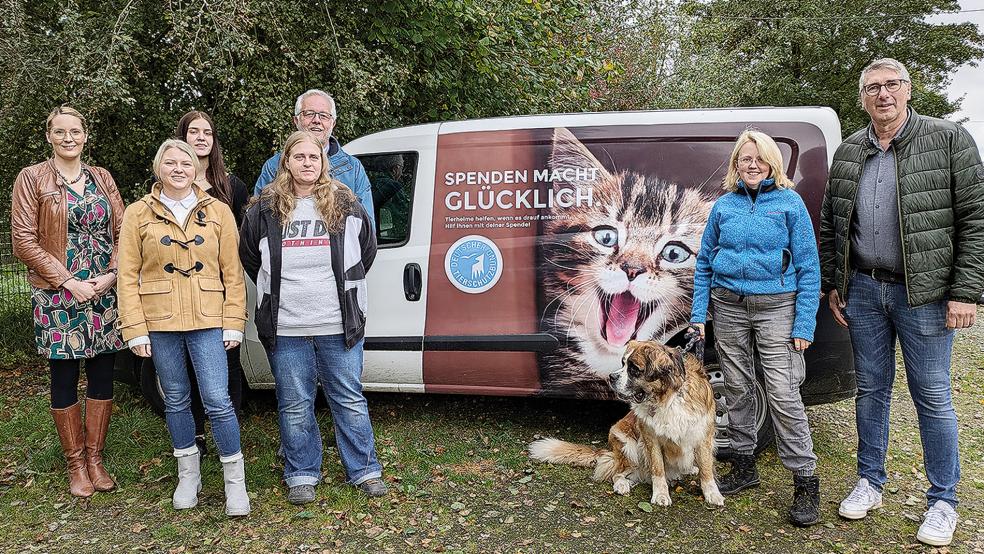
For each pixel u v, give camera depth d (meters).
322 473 3.79
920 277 2.96
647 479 3.70
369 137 4.36
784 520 3.31
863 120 23.52
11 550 3.08
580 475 3.85
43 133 5.73
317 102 3.65
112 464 3.92
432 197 4.17
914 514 3.36
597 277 3.95
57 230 3.43
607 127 3.96
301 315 3.29
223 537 3.16
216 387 3.27
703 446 3.44
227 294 3.33
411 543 3.12
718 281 3.34
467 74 7.32
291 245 3.26
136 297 3.18
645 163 3.89
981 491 3.67
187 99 6.43
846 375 3.65
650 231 3.88
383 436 4.39
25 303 6.71
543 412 4.88
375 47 6.75
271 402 4.92
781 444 3.28
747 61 22.95
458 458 4.08
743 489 3.59
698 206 3.81
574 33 8.44
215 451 4.07
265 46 5.72
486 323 4.09
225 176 3.85
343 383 3.45
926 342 3.05
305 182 3.25
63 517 3.38
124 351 4.61
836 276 3.28
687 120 3.87
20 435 4.45
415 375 4.23
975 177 2.87
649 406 3.37
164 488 3.67
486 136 4.13
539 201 4.03
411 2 6.45
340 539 3.15
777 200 3.15
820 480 3.77
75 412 3.61
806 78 24.33
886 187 3.05
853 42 23.64
